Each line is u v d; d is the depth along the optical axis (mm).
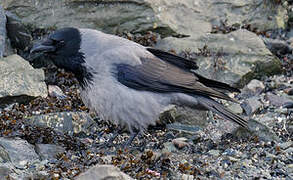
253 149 11273
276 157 10852
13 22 15250
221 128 12703
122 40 12016
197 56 14938
